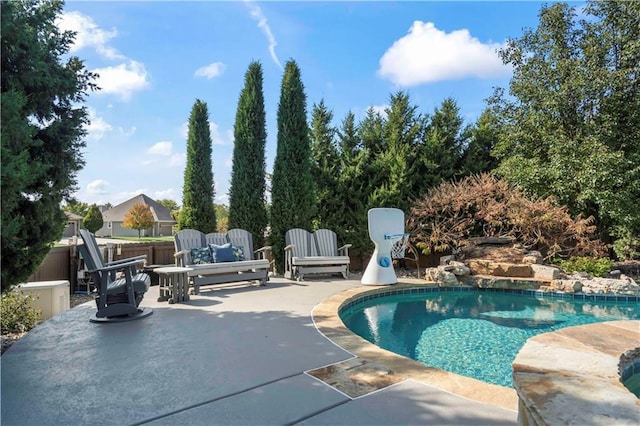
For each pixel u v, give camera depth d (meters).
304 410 2.04
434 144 9.79
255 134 8.91
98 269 4.00
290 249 7.47
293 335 3.52
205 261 6.47
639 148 8.88
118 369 2.67
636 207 8.43
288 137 8.66
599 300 6.25
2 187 2.76
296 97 8.75
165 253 8.62
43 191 3.45
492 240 8.29
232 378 2.50
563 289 6.49
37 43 3.17
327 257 7.41
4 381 2.46
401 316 5.43
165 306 4.86
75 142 3.74
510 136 10.22
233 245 7.10
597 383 1.58
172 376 2.54
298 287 6.49
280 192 8.62
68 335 3.53
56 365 2.75
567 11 10.06
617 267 8.47
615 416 1.25
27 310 4.53
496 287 7.01
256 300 5.26
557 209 8.21
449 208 8.66
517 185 9.24
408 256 9.77
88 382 2.44
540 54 10.50
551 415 1.26
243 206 8.75
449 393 2.24
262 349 3.11
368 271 6.89
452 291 7.15
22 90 3.21
